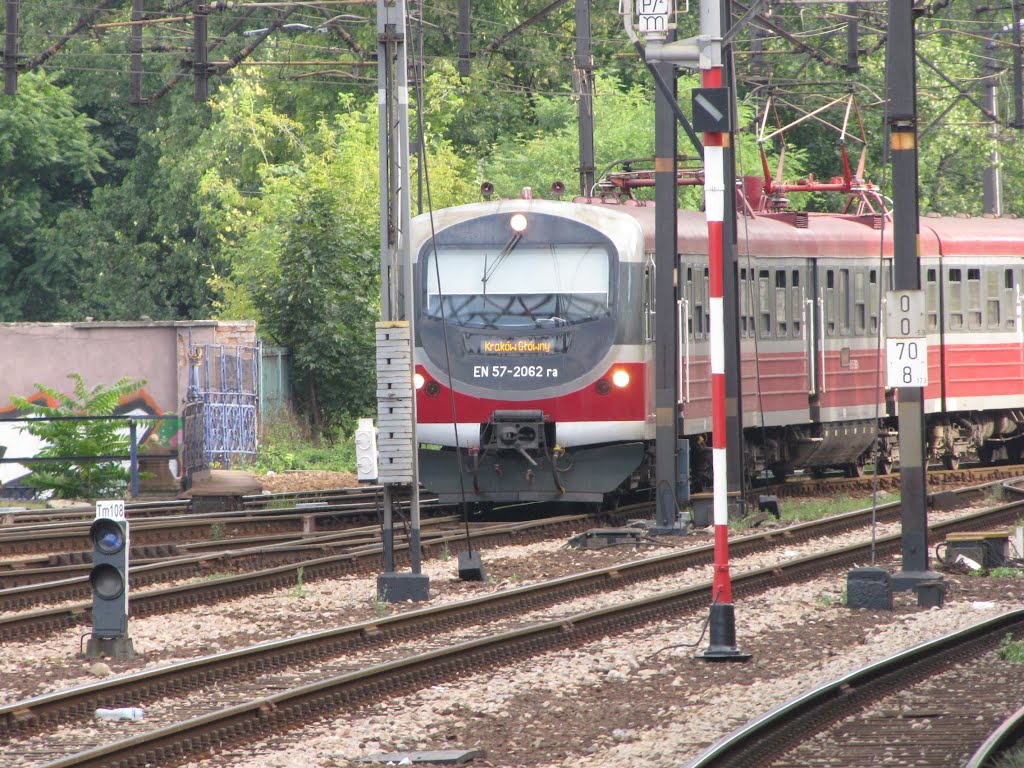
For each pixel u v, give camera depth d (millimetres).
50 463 102438
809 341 100938
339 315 143000
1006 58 187250
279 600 61781
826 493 104938
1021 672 46062
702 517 86938
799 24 181125
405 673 45719
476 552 67500
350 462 129250
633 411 84750
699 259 91875
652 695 44812
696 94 50969
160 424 109188
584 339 84562
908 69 60812
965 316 110312
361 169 163125
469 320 85688
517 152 188625
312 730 40219
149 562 70250
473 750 37750
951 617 56562
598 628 54750
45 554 76312
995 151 172500
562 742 39062
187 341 123312
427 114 181625
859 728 39438
